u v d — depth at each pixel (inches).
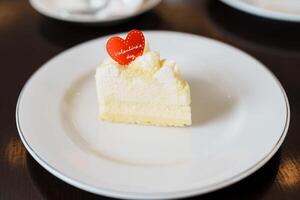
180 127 16.8
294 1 23.6
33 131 15.8
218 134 16.2
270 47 21.6
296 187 14.4
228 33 22.8
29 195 14.5
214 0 25.8
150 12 24.7
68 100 18.1
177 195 13.1
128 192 13.2
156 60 17.1
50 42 22.4
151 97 16.9
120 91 16.9
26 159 15.8
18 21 24.2
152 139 16.3
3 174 15.3
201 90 18.4
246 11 23.4
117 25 23.4
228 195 14.1
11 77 20.0
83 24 22.9
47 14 23.0
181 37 21.0
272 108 16.6
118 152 15.6
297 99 18.1
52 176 15.1
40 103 17.3
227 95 18.0
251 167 14.0
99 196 14.2
